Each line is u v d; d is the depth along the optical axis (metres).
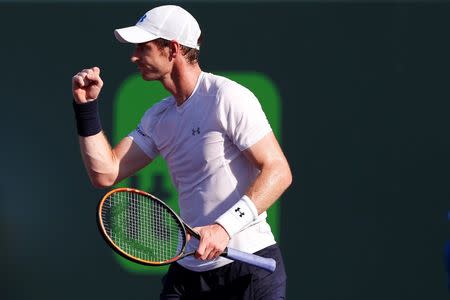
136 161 15.98
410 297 24.72
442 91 24.56
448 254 14.52
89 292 25.02
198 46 15.05
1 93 25.06
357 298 24.73
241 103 14.59
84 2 24.97
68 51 24.98
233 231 14.29
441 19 24.56
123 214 15.06
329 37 24.58
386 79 24.59
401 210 24.66
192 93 14.91
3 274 25.09
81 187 25.06
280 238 24.64
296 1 24.61
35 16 25.02
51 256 25.05
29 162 25.06
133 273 24.92
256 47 24.61
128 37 14.62
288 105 24.56
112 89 24.78
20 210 25.06
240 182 14.95
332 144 24.61
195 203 15.19
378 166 24.64
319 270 24.67
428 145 24.61
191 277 15.52
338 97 24.58
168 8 15.00
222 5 24.58
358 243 24.67
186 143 15.03
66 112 25.06
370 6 24.56
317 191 24.62
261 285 15.16
